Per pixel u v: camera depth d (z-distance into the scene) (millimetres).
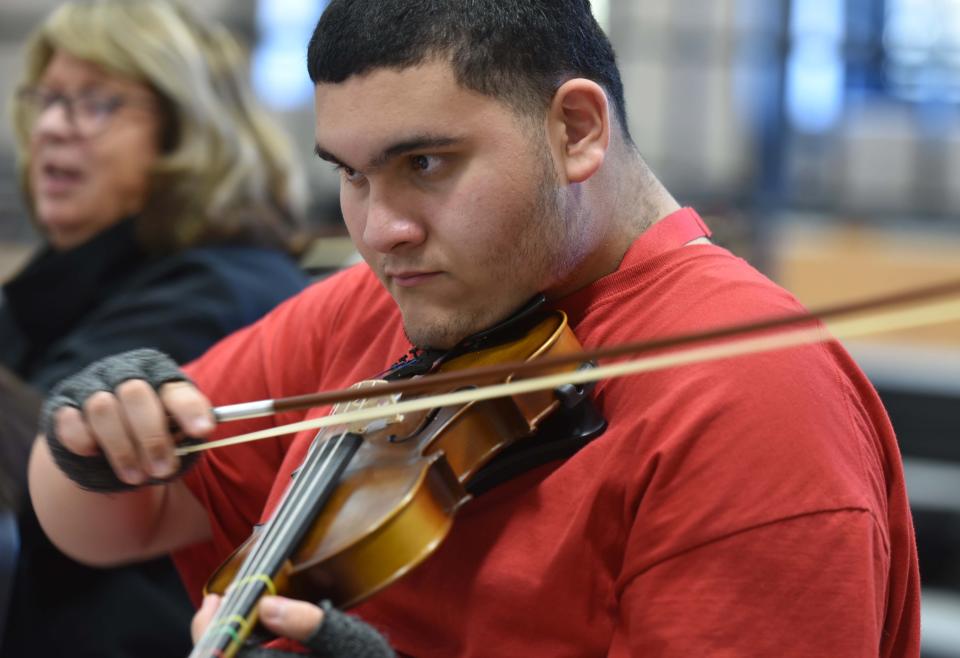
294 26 12070
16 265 11352
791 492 2889
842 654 2828
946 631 8258
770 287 3234
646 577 2949
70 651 4703
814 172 12148
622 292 3314
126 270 5730
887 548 3045
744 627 2846
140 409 3275
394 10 3051
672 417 3018
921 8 12125
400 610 3275
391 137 3031
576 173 3191
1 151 11930
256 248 5754
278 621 2738
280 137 6141
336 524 3020
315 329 3900
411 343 3443
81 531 3854
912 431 10117
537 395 3154
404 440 3238
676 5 11961
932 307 2688
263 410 3268
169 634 4805
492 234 3104
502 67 3055
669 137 11953
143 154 5703
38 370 5625
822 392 3014
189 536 3980
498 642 3104
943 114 12180
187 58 5734
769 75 11320
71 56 5719
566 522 3086
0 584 4234
